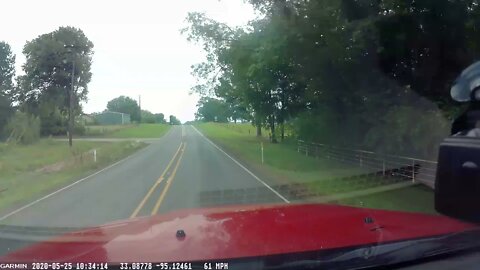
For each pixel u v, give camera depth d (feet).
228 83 130.00
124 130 282.56
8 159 95.96
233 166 72.90
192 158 92.63
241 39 85.87
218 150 119.44
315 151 85.66
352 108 66.18
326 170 59.47
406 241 9.33
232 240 9.84
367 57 50.11
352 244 9.22
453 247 9.34
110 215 32.73
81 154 95.25
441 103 46.24
